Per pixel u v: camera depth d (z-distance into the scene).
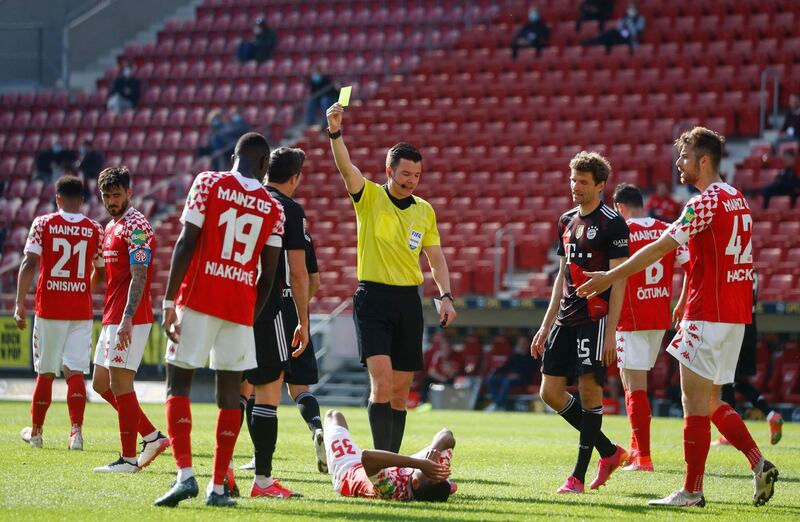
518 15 121.19
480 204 95.62
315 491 26.44
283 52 125.44
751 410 73.44
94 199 107.12
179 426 23.02
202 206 23.02
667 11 114.50
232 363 23.31
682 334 25.89
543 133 103.50
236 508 22.86
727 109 100.50
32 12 132.38
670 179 95.06
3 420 51.28
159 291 93.50
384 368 27.66
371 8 128.62
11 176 118.00
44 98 126.19
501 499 25.78
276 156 27.39
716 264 25.44
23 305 37.41
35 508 22.41
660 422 64.69
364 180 28.67
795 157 90.62
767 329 74.00
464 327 82.75
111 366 30.77
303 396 33.00
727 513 24.12
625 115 103.00
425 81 115.19
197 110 120.81
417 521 21.33
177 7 140.00
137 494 25.03
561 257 29.75
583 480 28.20
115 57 135.25
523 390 77.69
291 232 26.67
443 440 25.16
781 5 111.62
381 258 28.33
